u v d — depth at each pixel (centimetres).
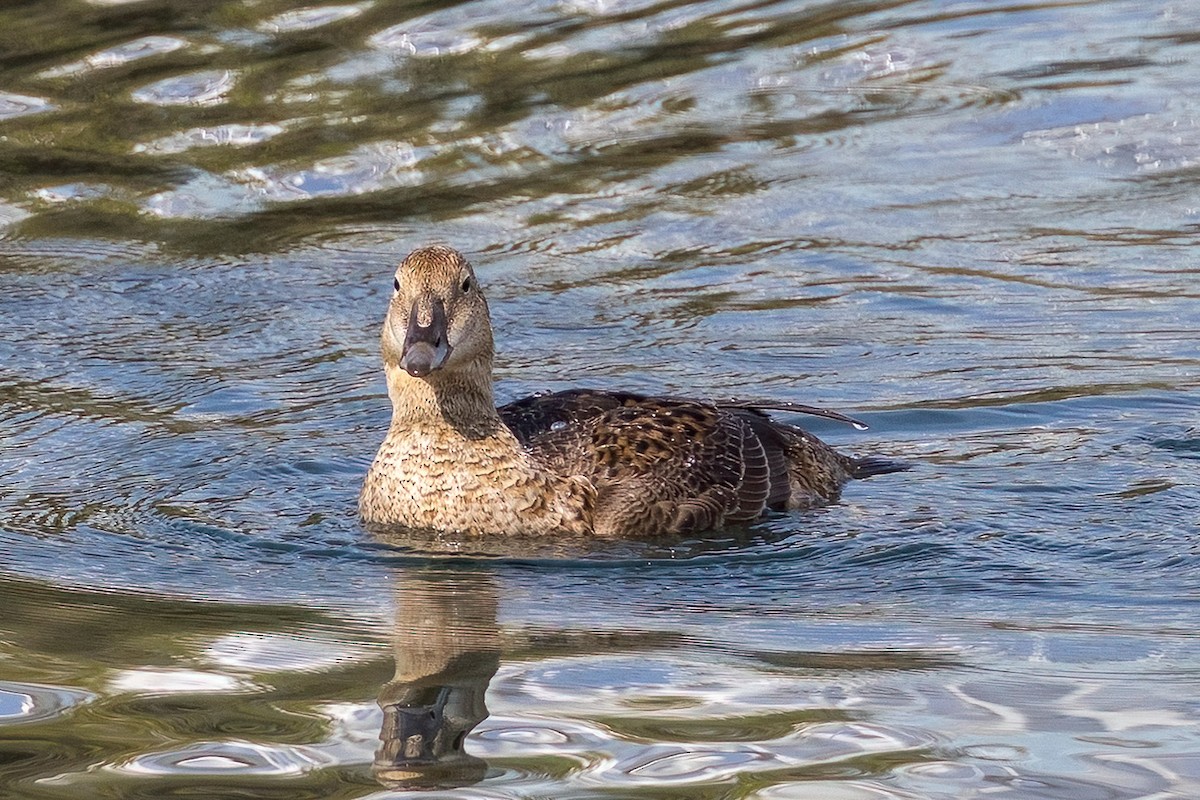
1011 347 2114
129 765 1033
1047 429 1898
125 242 2447
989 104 2864
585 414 1714
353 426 1920
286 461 1819
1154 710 1125
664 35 3097
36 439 1862
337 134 2723
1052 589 1447
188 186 2598
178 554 1551
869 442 1886
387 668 1224
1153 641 1286
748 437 1716
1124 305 2222
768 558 1548
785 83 2936
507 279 2320
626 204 2542
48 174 2620
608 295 2280
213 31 3022
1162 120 2789
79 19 3039
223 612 1374
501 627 1338
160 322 2209
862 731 1092
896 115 2831
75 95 2816
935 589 1452
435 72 2906
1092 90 2905
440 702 1142
